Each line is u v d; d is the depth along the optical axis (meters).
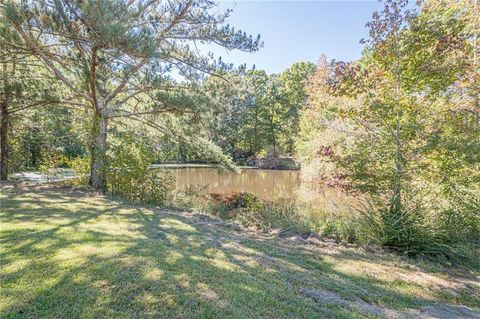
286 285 3.05
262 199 10.73
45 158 11.29
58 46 7.84
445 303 3.15
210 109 8.80
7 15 5.66
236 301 2.52
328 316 2.49
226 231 5.44
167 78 8.18
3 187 7.92
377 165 5.75
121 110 8.94
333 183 6.80
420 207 5.17
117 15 6.01
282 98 33.59
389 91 5.78
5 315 2.02
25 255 3.06
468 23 6.04
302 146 17.91
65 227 4.25
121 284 2.58
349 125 7.41
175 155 10.01
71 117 10.68
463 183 5.46
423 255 4.79
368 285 3.41
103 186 8.25
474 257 4.73
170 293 2.51
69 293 2.36
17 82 7.88
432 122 5.54
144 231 4.49
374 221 5.27
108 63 7.21
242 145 32.81
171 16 7.80
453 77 5.45
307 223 6.50
